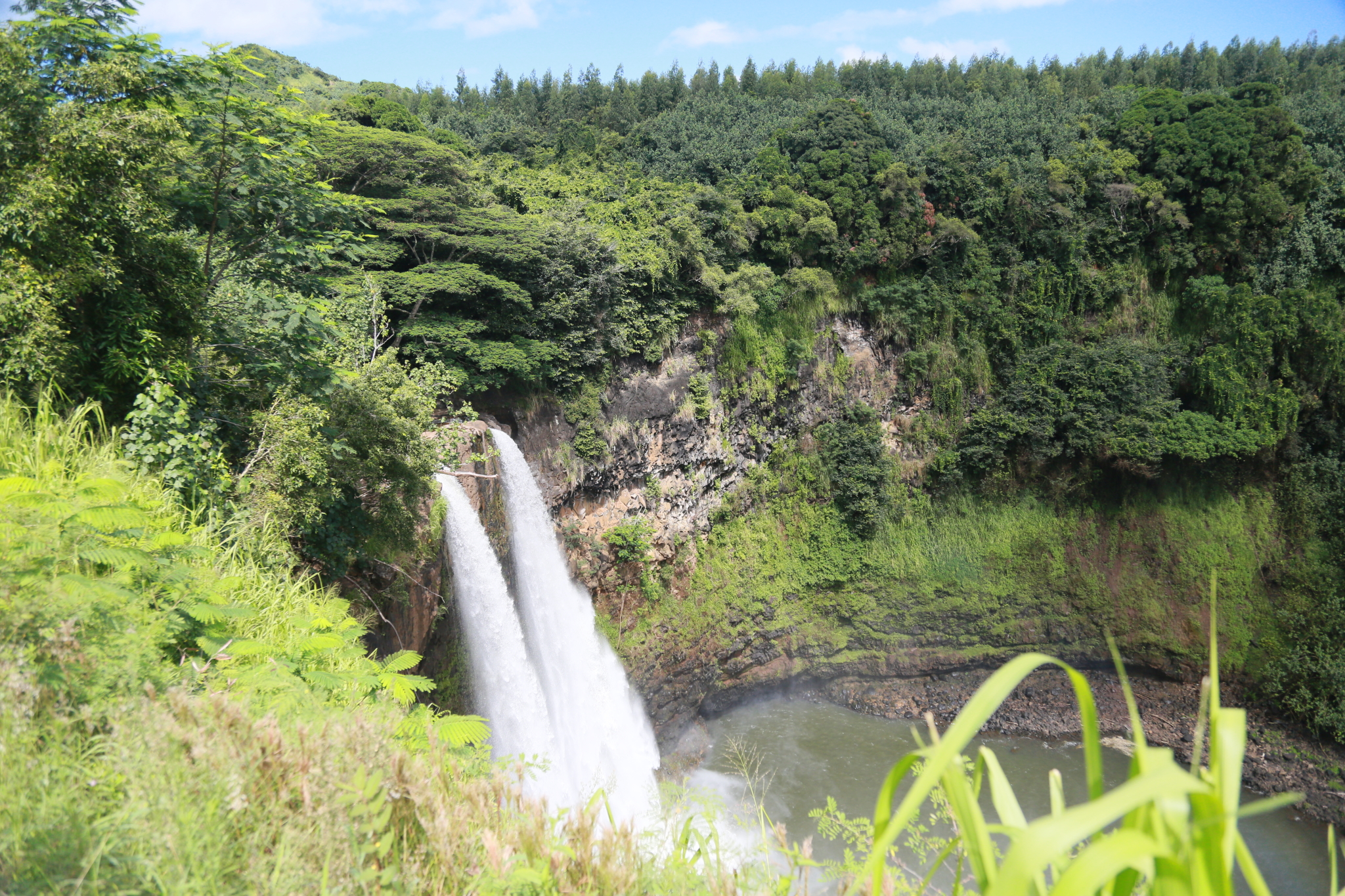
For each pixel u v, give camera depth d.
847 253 39.38
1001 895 1.36
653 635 32.62
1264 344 37.88
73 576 5.41
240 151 12.59
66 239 9.98
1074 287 41.84
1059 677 37.84
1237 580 36.69
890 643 37.75
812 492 38.75
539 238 28.36
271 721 4.26
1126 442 37.09
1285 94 55.94
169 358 11.54
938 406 40.72
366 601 14.66
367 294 22.20
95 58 10.76
